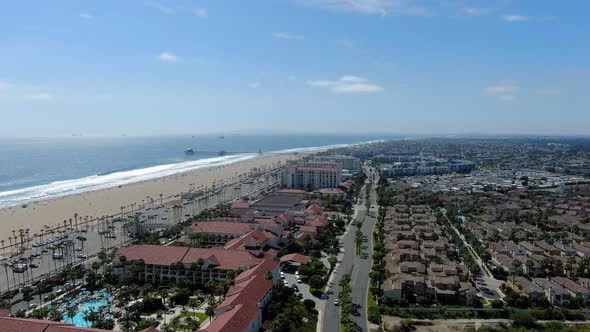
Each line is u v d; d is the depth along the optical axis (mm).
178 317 174750
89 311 174500
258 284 183500
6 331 136250
